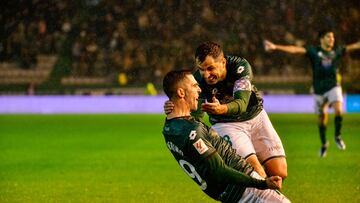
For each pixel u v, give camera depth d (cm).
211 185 662
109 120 2852
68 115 3175
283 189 1139
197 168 651
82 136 2194
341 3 3947
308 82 3641
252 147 840
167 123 663
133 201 1049
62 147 1878
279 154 870
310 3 3944
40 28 4022
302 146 1833
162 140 2052
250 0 3956
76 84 3759
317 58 1641
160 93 3738
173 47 3891
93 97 3350
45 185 1213
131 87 3716
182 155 654
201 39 3912
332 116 2944
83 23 4028
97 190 1155
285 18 3938
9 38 3988
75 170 1415
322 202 1020
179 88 656
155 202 1040
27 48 3969
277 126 2414
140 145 1911
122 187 1185
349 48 1664
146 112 3312
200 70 773
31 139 2112
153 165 1487
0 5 4025
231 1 3966
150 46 3903
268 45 1430
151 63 3844
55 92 3606
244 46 3859
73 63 3878
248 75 791
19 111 3359
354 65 3666
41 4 4075
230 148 685
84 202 1043
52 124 2672
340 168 1393
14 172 1390
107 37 3978
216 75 770
